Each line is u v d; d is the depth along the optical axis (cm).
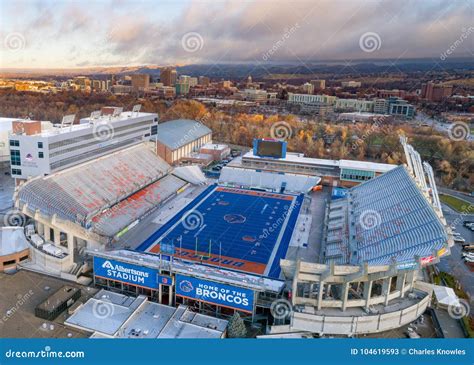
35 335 5753
